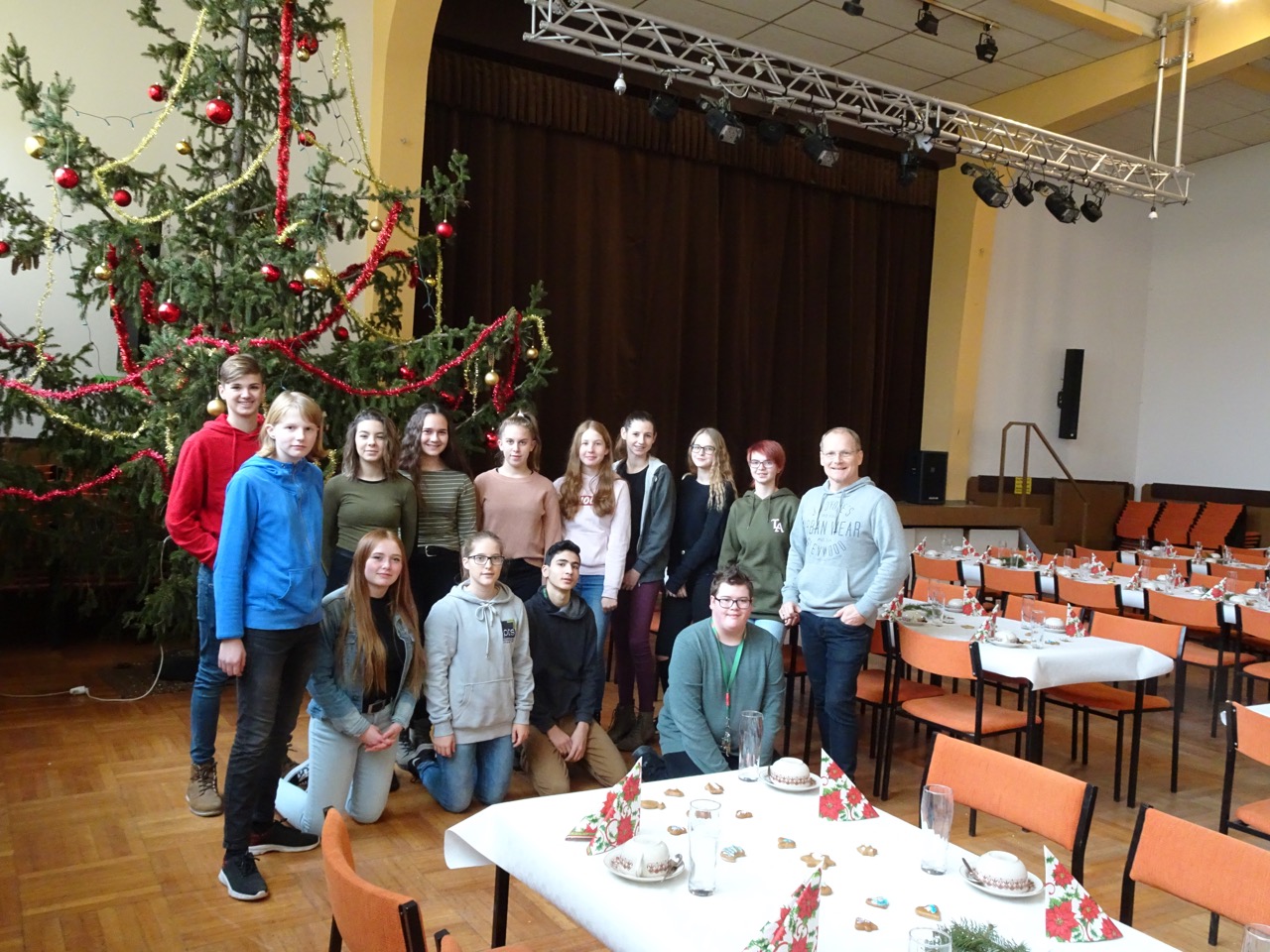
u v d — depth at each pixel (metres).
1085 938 1.35
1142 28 7.26
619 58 5.70
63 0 5.09
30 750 3.50
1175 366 10.85
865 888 1.51
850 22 7.09
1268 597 5.02
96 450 4.34
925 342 9.54
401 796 3.24
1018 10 6.91
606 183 7.55
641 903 1.42
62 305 5.09
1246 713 2.51
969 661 3.17
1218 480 10.39
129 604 5.01
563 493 3.74
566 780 3.27
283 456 2.45
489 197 6.94
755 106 7.78
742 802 1.89
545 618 3.30
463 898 2.52
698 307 8.09
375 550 2.80
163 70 4.95
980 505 9.57
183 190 4.18
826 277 8.79
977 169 7.10
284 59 4.02
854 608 3.21
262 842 2.71
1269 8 6.79
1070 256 10.45
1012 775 1.95
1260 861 1.56
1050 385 10.44
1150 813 1.73
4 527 4.22
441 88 6.67
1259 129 9.62
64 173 3.68
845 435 3.34
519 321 4.86
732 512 3.76
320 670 2.75
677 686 2.70
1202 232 10.62
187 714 3.98
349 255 5.82
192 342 3.79
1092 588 5.09
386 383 4.59
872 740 3.94
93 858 2.67
